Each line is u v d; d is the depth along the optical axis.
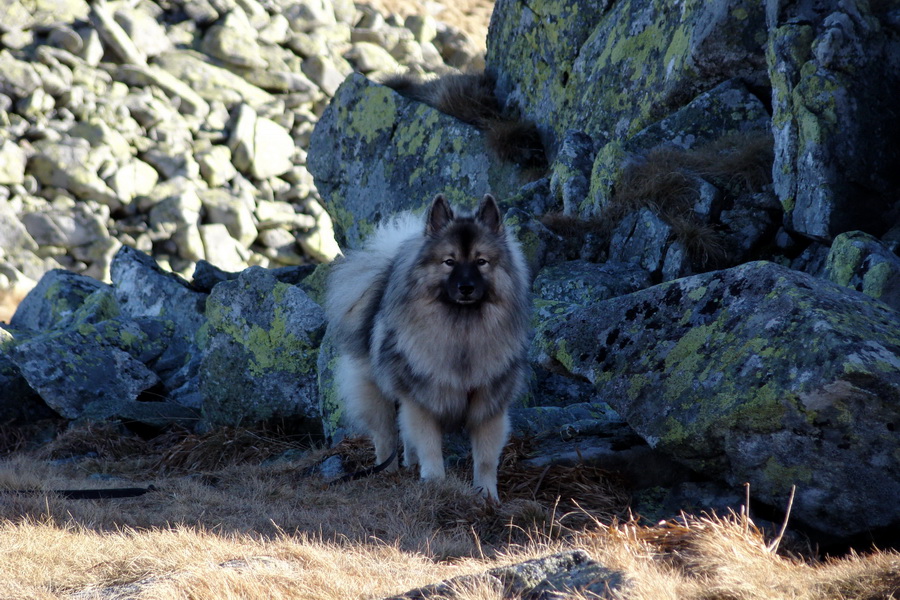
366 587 5.55
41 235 39.56
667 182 14.41
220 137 46.44
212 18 50.53
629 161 14.91
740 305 8.53
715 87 15.44
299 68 51.41
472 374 8.95
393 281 9.27
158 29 48.72
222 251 42.84
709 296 8.89
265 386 12.98
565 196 16.00
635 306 9.45
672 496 8.63
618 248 14.53
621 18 17.81
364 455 10.70
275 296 13.26
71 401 14.59
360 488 9.44
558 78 19.52
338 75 52.00
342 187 22.84
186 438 13.00
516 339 9.16
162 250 42.09
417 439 9.19
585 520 8.20
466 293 8.56
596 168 15.38
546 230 14.94
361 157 22.30
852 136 12.40
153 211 42.50
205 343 15.07
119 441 13.26
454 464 10.16
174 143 44.94
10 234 38.72
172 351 16.55
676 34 16.08
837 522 7.45
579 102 18.30
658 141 15.47
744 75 15.27
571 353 9.55
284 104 49.59
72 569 6.07
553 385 12.59
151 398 15.52
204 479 10.73
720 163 14.57
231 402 13.24
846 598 4.57
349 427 11.59
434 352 8.92
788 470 7.57
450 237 8.87
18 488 8.89
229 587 5.38
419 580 5.79
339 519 8.03
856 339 7.41
